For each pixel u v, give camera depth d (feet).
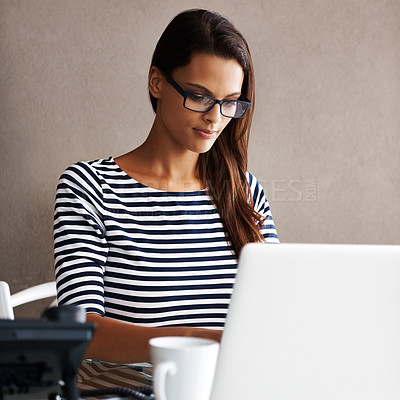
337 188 11.89
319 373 3.11
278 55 11.69
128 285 5.89
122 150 11.32
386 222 12.04
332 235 11.89
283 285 3.06
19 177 11.10
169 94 5.94
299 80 11.76
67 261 5.65
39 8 11.09
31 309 11.09
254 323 3.08
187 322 6.01
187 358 2.96
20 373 2.74
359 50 11.92
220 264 6.22
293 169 11.76
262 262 3.05
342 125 11.89
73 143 11.19
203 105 5.78
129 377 4.18
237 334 3.09
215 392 3.13
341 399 3.12
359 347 3.11
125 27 11.29
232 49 5.78
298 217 11.78
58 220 5.86
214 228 6.31
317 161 11.83
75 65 11.18
